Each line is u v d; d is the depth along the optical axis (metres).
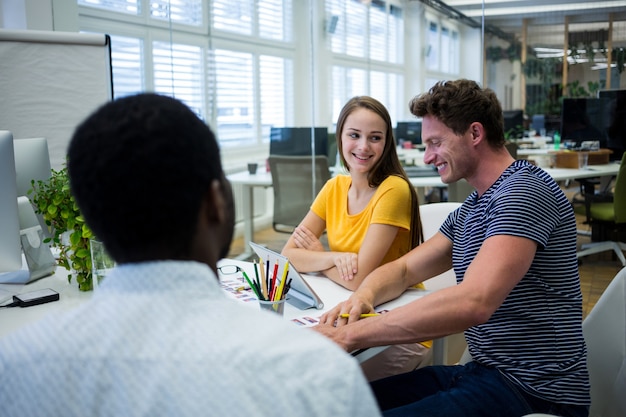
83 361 0.50
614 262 2.86
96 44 2.95
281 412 0.48
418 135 5.23
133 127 0.53
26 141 1.96
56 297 1.58
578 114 3.09
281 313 1.39
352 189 1.93
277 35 5.31
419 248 1.61
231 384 0.48
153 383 0.48
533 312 1.25
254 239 4.57
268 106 5.25
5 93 2.89
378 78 5.98
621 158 2.92
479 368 1.31
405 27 5.51
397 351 1.72
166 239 0.54
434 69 5.19
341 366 0.52
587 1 3.01
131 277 0.53
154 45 4.32
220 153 0.60
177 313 0.52
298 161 4.01
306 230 1.98
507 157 1.37
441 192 4.10
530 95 3.31
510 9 3.31
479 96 1.33
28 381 0.50
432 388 1.40
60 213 1.60
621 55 2.90
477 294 1.16
